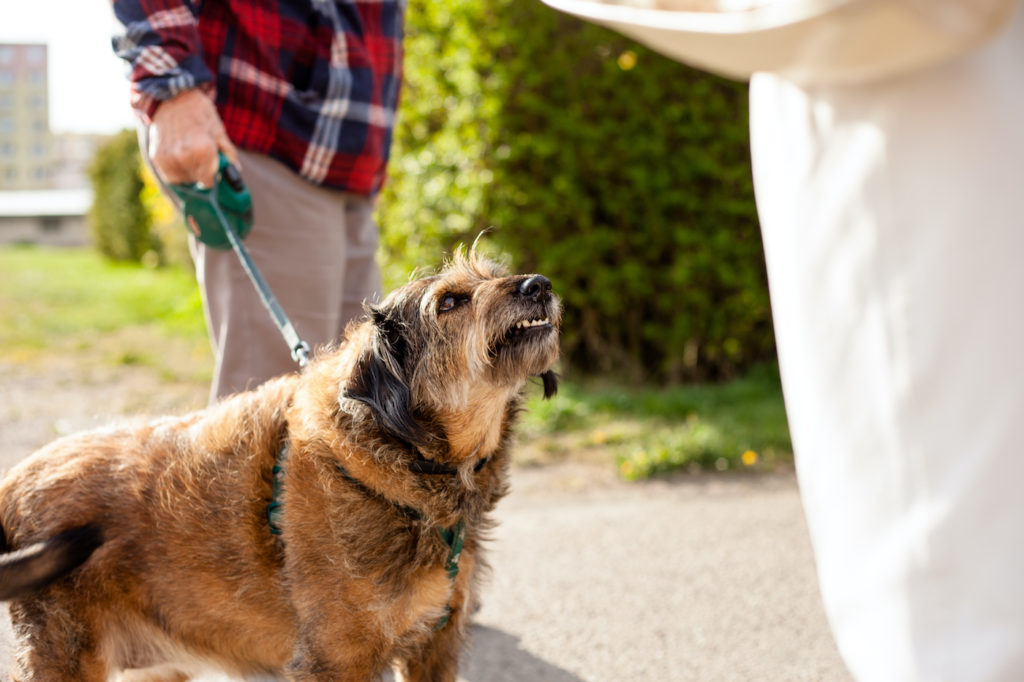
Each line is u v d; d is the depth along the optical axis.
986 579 1.36
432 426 2.55
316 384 2.51
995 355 1.31
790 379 1.61
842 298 1.47
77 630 2.39
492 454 2.66
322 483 2.37
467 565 2.55
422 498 2.40
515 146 7.12
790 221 1.53
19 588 2.27
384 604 2.34
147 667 2.55
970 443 1.35
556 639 3.65
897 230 1.37
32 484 2.48
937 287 1.34
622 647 3.58
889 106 1.35
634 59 7.23
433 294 2.69
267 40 3.18
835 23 1.17
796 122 1.49
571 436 6.50
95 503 2.43
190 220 3.06
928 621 1.42
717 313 7.57
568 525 4.95
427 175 7.30
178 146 2.90
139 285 14.90
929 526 1.40
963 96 1.29
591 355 7.89
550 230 7.38
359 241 3.63
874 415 1.46
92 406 7.27
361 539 2.33
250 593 2.42
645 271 7.52
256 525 2.41
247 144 3.16
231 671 2.55
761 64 1.36
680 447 6.00
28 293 13.94
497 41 7.11
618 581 4.22
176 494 2.44
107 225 19.22
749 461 5.96
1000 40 1.29
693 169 7.38
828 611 1.62
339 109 3.31
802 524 4.95
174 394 7.74
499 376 2.66
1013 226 1.28
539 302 2.73
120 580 2.42
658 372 7.93
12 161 58.31
